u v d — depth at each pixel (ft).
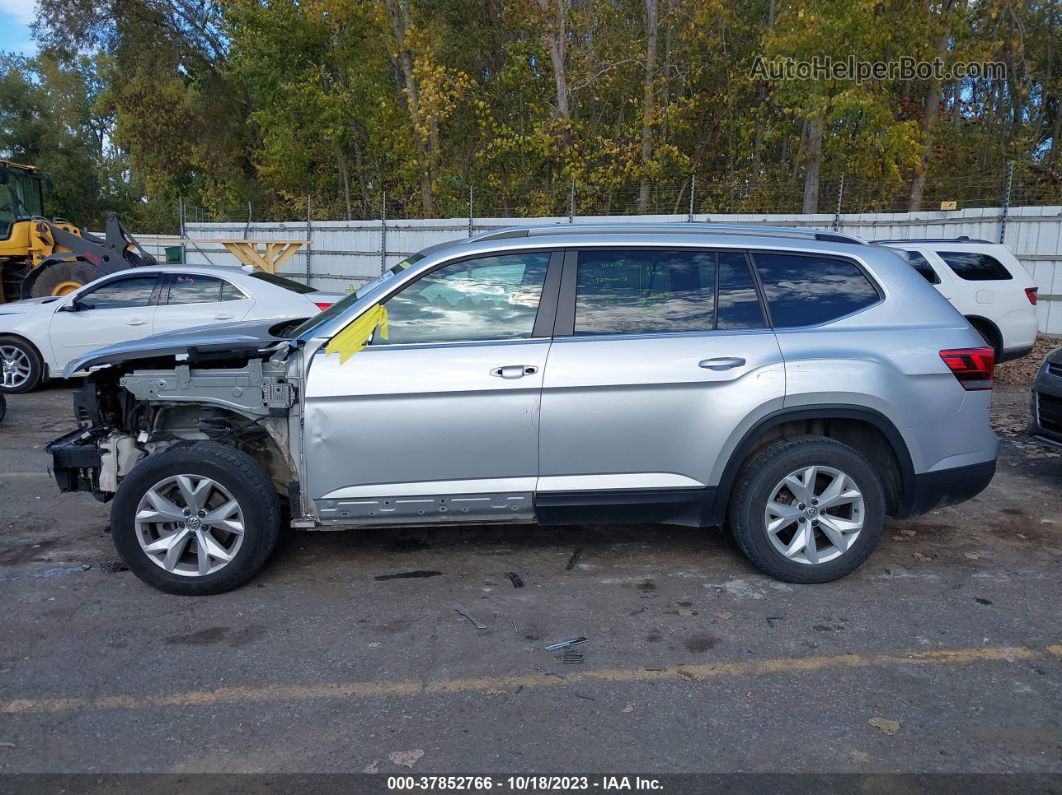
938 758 10.15
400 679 12.08
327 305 34.47
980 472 15.28
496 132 79.15
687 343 14.52
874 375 14.48
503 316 14.73
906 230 55.21
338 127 89.25
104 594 15.02
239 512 14.61
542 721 10.99
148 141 109.29
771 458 14.70
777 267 15.21
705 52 82.94
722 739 10.56
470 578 15.66
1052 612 14.16
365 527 14.94
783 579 15.14
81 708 11.37
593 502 14.65
